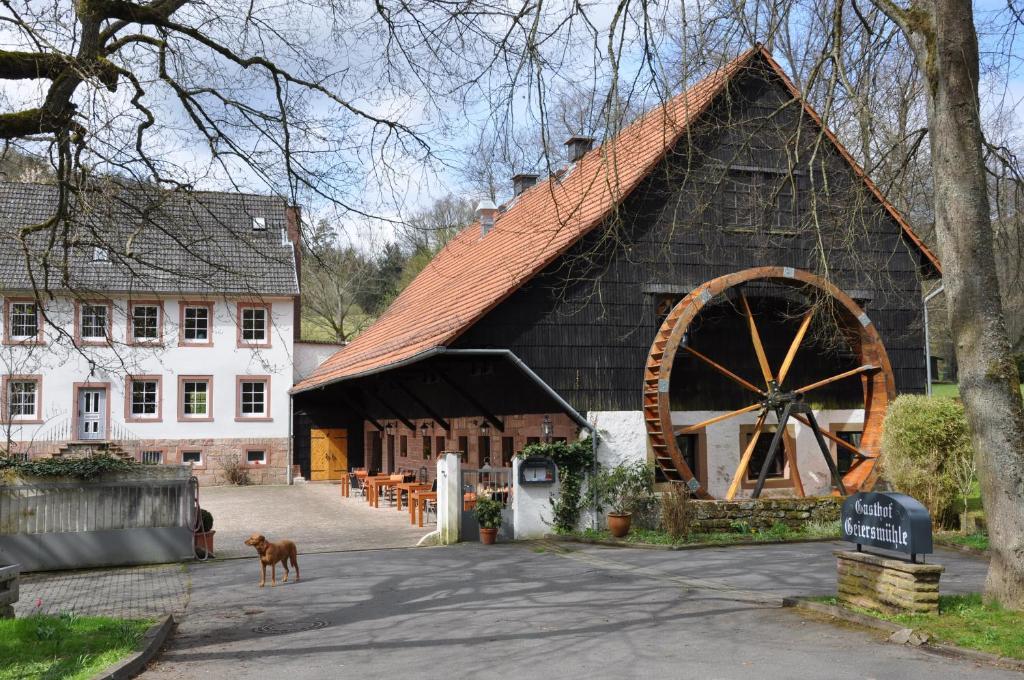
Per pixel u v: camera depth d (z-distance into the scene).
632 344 18.06
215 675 7.59
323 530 19.45
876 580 9.10
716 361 19.83
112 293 31.20
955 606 8.77
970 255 8.77
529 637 8.72
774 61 18.08
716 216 18.73
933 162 9.08
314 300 45.00
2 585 9.29
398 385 22.95
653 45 8.55
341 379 22.78
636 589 11.23
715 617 9.38
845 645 7.99
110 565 14.88
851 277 19.83
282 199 10.27
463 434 22.27
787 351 20.58
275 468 33.38
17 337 30.03
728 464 19.70
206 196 11.16
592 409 17.59
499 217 28.19
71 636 8.59
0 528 14.43
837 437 20.06
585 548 15.57
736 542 15.69
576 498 17.08
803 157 18.81
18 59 8.36
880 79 10.95
